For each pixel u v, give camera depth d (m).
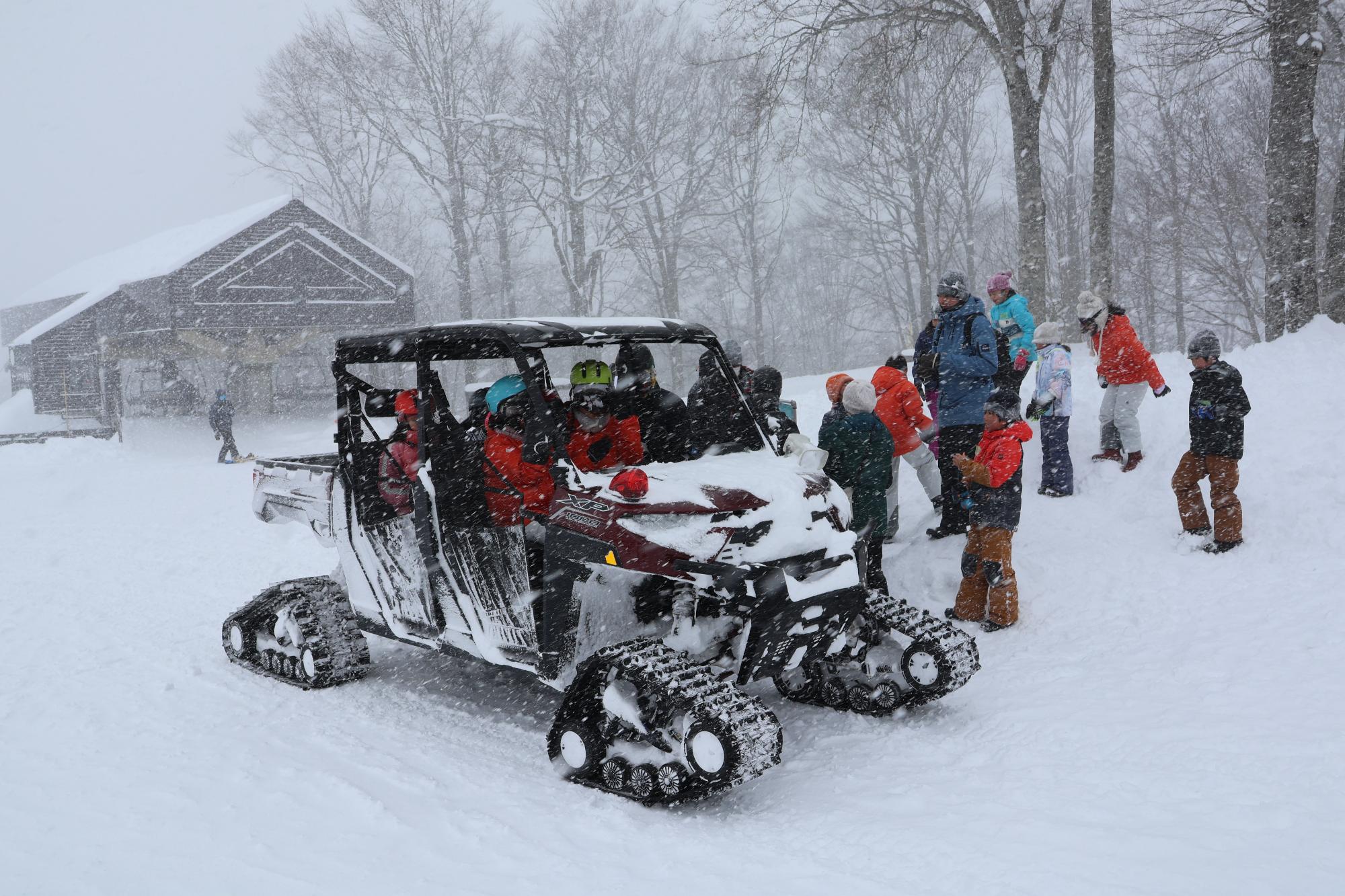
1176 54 16.98
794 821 3.71
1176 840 3.27
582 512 4.16
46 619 7.53
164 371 32.97
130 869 3.41
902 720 4.76
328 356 40.38
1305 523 6.39
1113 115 14.43
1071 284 28.20
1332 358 9.00
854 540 4.41
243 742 4.73
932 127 35.81
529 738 4.80
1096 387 9.66
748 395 6.28
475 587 4.72
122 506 14.46
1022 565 6.67
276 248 30.39
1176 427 8.05
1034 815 3.57
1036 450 8.69
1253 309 29.52
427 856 3.48
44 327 30.52
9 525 12.82
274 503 6.32
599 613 4.28
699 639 4.29
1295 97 11.52
